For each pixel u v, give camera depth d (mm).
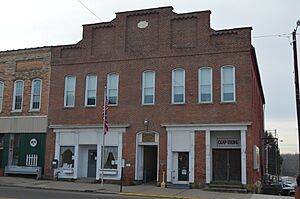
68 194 19266
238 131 24828
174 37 26969
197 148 24984
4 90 31719
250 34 25031
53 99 29719
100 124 27812
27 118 30328
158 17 27672
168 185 25000
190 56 26297
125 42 28266
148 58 27406
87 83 28953
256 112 29750
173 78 26516
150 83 27188
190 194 21406
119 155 26953
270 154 49719
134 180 26266
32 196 17422
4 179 27578
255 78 29578
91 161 28312
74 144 28438
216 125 24703
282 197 20656
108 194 20797
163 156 25734
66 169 28188
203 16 26359
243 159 23828
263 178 33938
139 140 26688
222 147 25109
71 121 28828
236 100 24656
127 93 27562
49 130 29453
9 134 30859
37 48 30922
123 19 28594
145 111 26812
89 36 29422
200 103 25453
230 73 25219
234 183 24141
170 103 26234
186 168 25344
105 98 25188
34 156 29562
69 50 29969
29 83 30828
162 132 26094
